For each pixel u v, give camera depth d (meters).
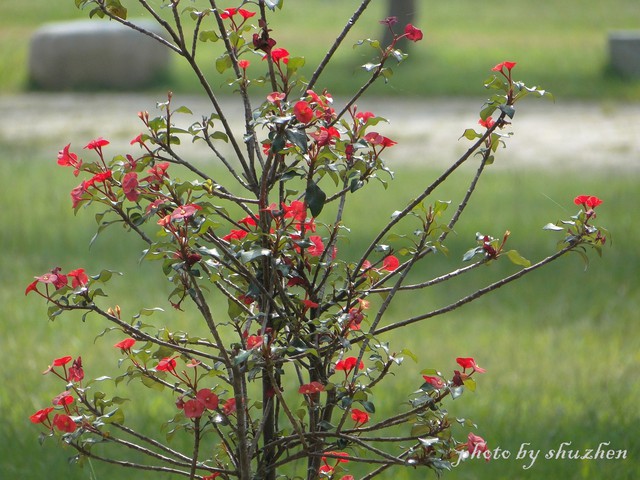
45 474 5.44
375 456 5.60
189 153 16.80
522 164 16.23
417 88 24.81
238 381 3.29
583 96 24.25
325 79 25.41
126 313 8.31
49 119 21.20
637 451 5.73
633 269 9.79
